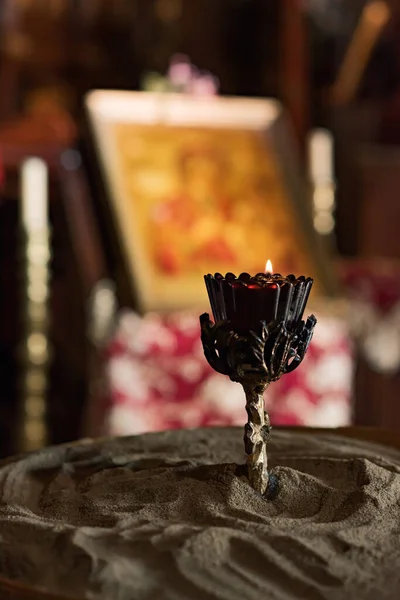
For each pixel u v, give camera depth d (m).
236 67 7.78
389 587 1.12
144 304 4.23
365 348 4.64
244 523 1.28
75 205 4.75
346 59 6.99
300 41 7.19
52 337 6.53
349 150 6.95
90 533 1.23
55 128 4.39
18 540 1.23
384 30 6.87
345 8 7.28
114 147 4.55
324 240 5.00
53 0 7.16
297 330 1.44
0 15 6.90
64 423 6.26
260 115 4.87
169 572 1.14
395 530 1.29
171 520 1.35
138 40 7.48
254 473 1.41
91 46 7.32
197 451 1.72
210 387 4.22
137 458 1.63
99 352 4.30
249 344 1.39
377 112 6.94
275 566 1.15
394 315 4.63
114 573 1.13
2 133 4.33
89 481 1.53
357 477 1.48
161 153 4.64
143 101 4.69
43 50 7.15
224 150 4.75
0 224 6.67
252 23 7.61
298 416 4.33
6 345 6.74
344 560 1.17
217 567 1.15
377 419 4.92
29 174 4.32
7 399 6.53
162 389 4.22
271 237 4.63
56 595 1.08
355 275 4.79
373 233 6.67
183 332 4.22
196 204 4.58
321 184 5.14
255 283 1.42
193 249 4.46
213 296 1.45
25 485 1.56
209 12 7.64
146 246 4.39
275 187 4.76
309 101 7.21
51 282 6.43
